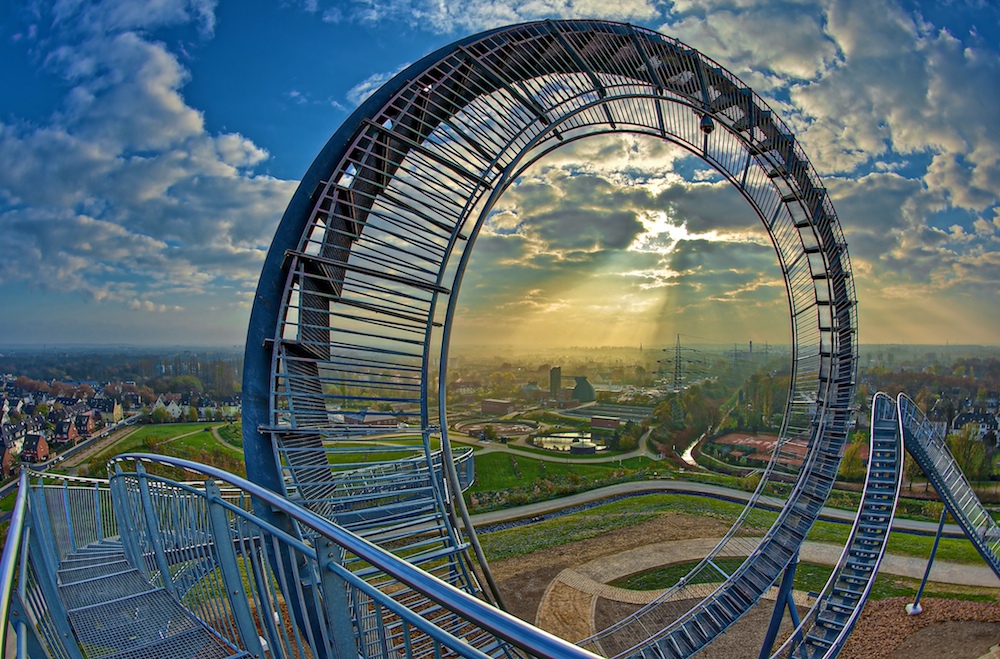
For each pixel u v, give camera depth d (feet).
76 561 30.35
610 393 456.86
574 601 89.61
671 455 242.78
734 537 111.04
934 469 71.10
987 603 78.28
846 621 54.70
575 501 158.71
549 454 244.22
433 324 40.45
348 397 37.35
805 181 73.05
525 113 46.42
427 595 7.73
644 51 57.00
